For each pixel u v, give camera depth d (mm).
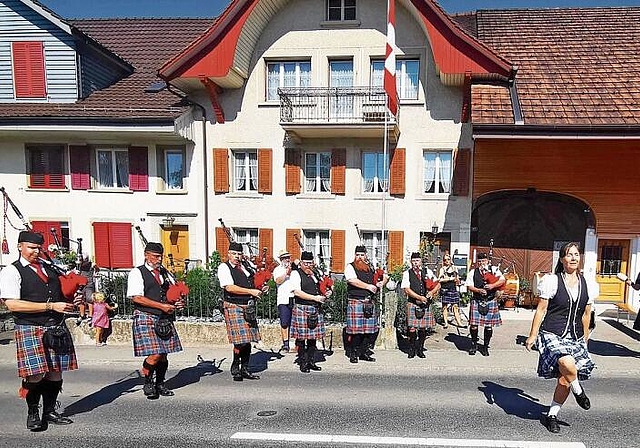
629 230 12578
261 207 14242
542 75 13078
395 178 13539
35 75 14070
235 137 14195
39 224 14664
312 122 12609
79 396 6008
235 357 6594
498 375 6902
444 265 10664
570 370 4516
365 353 7797
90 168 14461
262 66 13953
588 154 12500
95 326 8711
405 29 13289
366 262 7535
